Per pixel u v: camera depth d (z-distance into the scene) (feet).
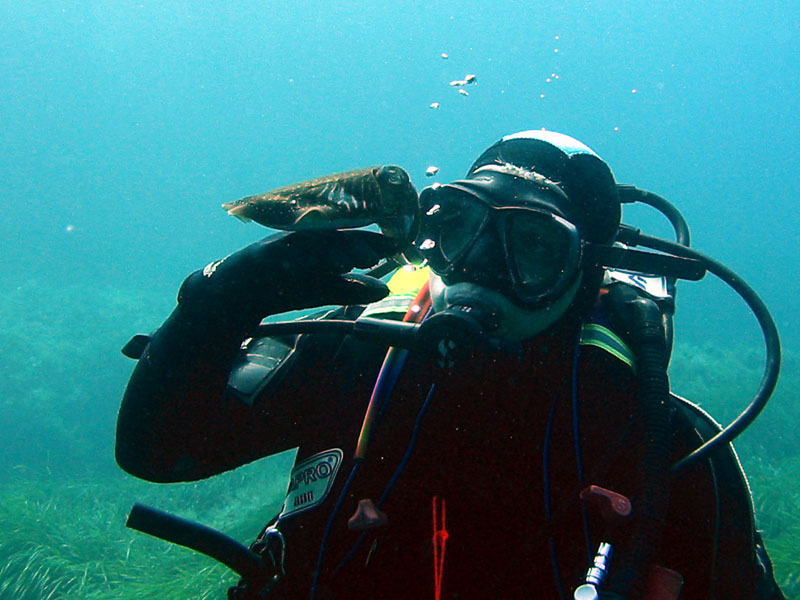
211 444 3.65
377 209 2.44
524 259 3.58
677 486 3.90
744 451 34.27
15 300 73.87
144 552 25.04
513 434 3.71
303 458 4.03
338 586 3.62
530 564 3.52
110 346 56.13
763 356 60.75
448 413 3.72
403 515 3.65
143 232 195.00
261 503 32.42
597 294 4.00
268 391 3.82
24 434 43.86
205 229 201.57
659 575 3.17
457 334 3.32
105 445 45.83
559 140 4.31
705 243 244.42
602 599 2.87
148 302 78.33
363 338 3.47
